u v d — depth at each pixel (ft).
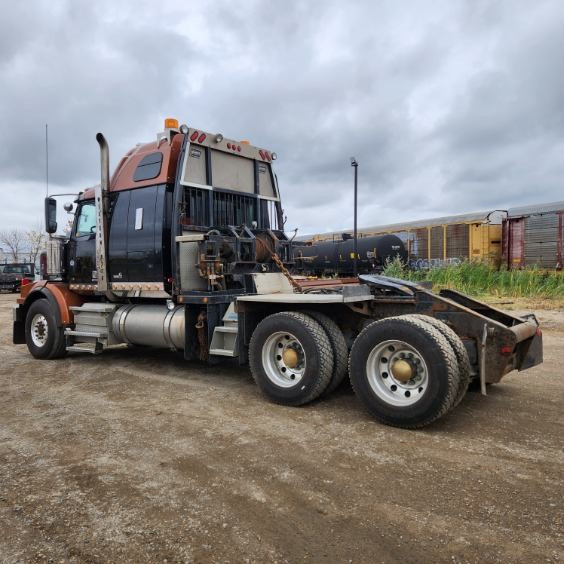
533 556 8.39
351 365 15.84
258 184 25.77
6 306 68.03
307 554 8.58
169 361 26.02
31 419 16.43
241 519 9.76
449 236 74.13
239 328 19.21
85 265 25.89
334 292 20.27
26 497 10.82
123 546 8.89
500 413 16.14
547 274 55.26
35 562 8.48
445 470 11.85
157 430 15.10
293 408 17.21
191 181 22.06
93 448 13.67
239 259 21.91
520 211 71.10
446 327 14.79
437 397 13.93
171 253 21.62
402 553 8.55
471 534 9.08
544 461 12.28
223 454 13.08
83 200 26.23
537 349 17.39
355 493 10.77
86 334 25.09
